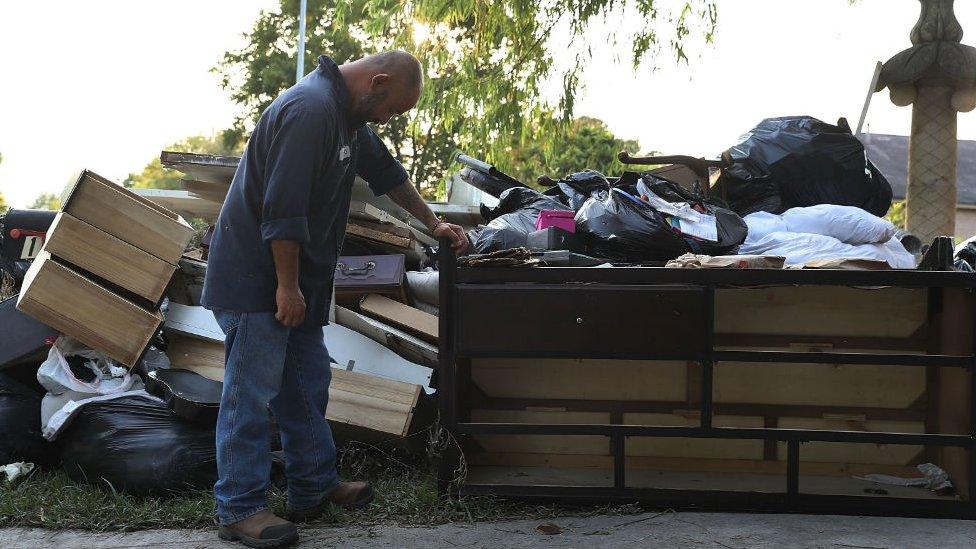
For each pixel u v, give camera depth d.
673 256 3.78
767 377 3.40
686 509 3.19
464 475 3.21
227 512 2.85
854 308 3.34
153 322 3.58
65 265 3.65
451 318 3.17
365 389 3.64
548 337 3.12
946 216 7.05
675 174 4.69
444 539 2.89
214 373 3.88
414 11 10.91
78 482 3.45
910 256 4.13
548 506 3.21
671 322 3.10
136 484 3.28
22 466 3.52
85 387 3.53
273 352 2.87
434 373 3.85
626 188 4.02
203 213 5.71
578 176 4.55
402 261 4.14
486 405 3.49
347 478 3.61
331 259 3.06
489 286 3.15
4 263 4.68
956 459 3.19
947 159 7.04
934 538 2.88
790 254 3.79
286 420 3.09
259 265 2.82
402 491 3.35
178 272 4.01
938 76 6.98
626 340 3.11
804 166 4.34
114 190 3.64
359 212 4.34
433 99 11.09
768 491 3.16
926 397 3.36
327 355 3.18
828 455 3.43
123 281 3.62
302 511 3.09
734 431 3.13
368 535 2.94
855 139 4.42
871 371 3.38
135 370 3.72
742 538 2.88
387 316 3.98
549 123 11.24
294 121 2.71
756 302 3.35
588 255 3.90
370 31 11.45
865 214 3.97
